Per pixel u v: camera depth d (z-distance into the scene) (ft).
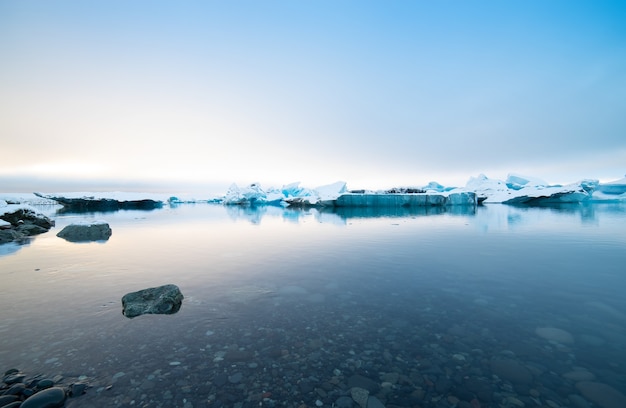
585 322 13.15
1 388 9.00
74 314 14.79
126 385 9.20
